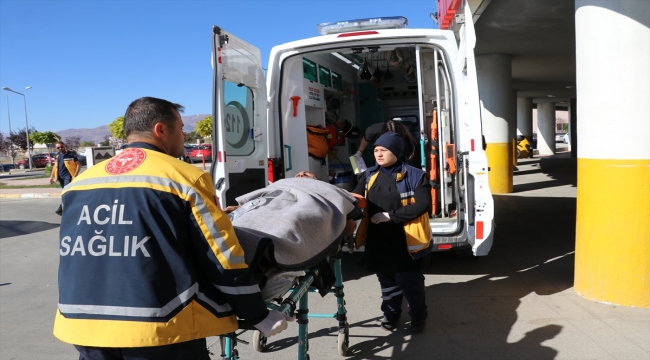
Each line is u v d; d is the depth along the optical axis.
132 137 2.09
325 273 2.99
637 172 4.18
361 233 3.83
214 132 4.63
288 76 5.79
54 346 4.17
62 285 1.90
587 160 4.48
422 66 5.79
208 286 1.96
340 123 7.86
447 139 5.28
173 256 1.84
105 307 1.82
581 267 4.70
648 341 3.73
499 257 6.35
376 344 3.92
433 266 6.00
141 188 1.86
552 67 14.33
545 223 8.48
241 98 5.21
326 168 7.10
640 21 4.03
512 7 7.96
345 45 5.41
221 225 1.91
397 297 4.06
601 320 4.12
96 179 1.94
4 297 5.57
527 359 3.56
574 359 3.53
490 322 4.25
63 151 11.00
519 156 27.36
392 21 5.74
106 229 1.85
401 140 3.81
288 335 4.19
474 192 4.85
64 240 1.92
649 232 4.21
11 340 4.30
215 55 4.58
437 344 3.87
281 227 2.45
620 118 4.17
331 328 4.29
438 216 5.46
